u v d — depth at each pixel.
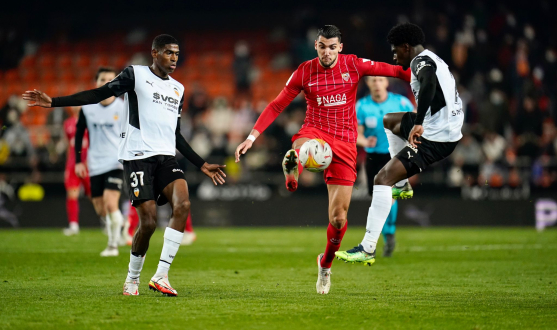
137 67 21.41
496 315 17.52
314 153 20.94
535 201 58.94
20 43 87.00
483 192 59.41
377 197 21.39
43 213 59.31
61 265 29.88
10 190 60.53
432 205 59.47
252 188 61.31
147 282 24.53
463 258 34.47
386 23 83.12
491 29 77.12
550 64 75.12
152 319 16.61
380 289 23.12
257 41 90.00
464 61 74.12
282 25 93.19
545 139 64.56
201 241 45.44
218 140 64.88
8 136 61.81
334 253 21.67
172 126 21.72
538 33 79.88
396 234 51.41
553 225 58.47
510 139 65.75
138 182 20.89
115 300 19.59
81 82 85.12
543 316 17.42
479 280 25.83
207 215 60.91
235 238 48.31
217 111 72.81
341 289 23.12
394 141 23.70
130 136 21.22
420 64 20.88
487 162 60.06
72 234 50.09
